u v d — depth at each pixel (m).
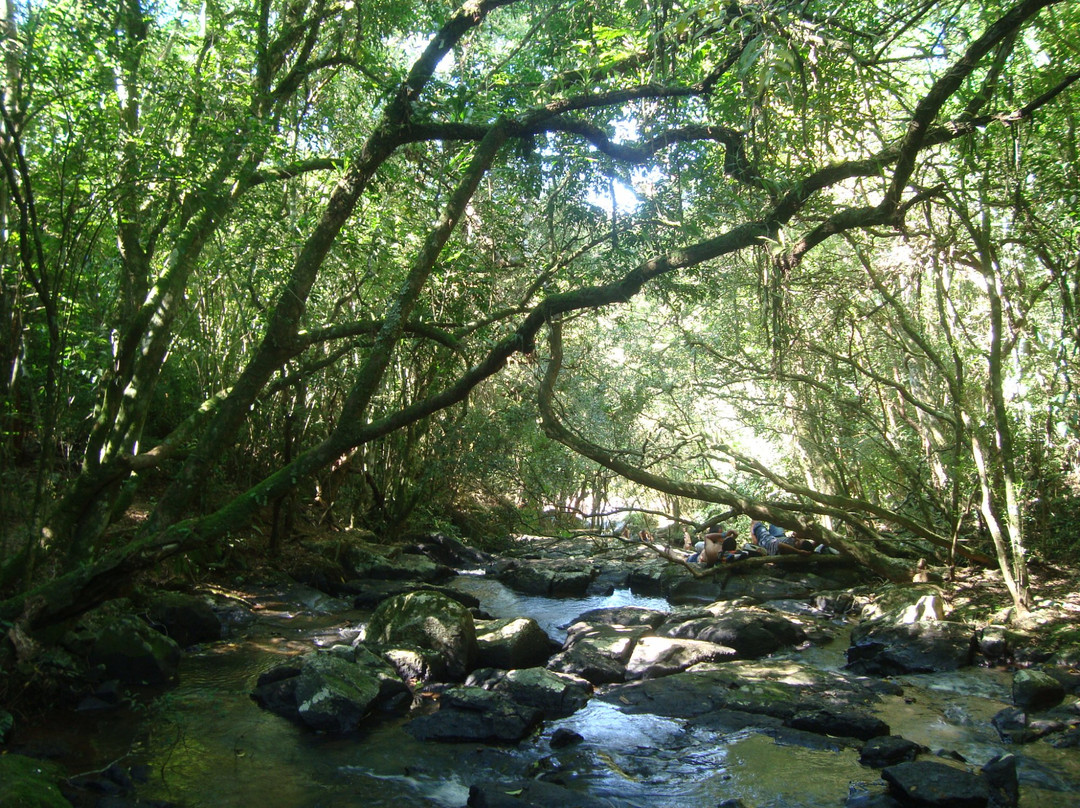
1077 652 7.93
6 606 6.50
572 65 10.28
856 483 14.13
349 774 5.80
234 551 12.62
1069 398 11.19
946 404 12.88
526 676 7.55
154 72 8.04
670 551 17.34
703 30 6.20
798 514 13.45
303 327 12.09
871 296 12.25
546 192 12.36
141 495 12.99
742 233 7.39
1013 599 9.67
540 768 6.02
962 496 11.98
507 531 21.19
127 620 7.70
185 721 6.64
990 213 10.15
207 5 9.32
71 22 6.80
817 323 12.16
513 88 9.36
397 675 7.61
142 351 8.35
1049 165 9.34
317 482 16.84
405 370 15.47
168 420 14.40
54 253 8.04
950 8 9.20
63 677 6.80
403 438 17.38
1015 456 11.03
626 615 10.77
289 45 10.03
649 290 11.58
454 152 11.43
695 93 8.02
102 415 7.66
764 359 13.84
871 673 8.55
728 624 9.43
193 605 9.25
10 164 6.59
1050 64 8.73
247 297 12.21
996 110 8.63
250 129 7.89
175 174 7.25
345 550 14.45
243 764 5.89
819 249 13.09
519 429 15.73
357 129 11.54
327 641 9.41
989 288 9.19
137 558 6.62
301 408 13.86
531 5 11.23
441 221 7.72
